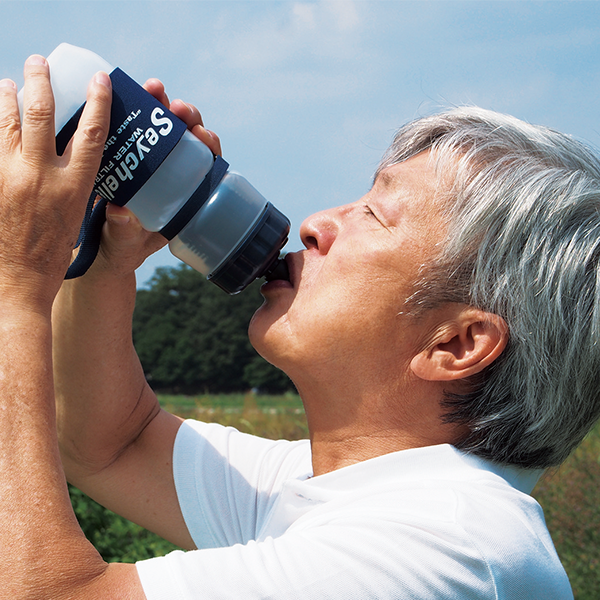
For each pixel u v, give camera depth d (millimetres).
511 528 1227
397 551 1140
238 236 1536
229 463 1799
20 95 1366
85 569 1083
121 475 1812
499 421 1444
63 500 1127
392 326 1434
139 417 1840
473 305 1417
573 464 6484
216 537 1706
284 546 1188
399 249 1437
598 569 4637
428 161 1511
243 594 1089
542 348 1408
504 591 1150
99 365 1756
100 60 1429
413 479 1361
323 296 1479
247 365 57719
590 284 1432
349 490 1396
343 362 1462
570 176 1456
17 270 1237
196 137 1535
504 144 1481
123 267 1671
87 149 1270
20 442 1134
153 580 1096
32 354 1202
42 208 1231
